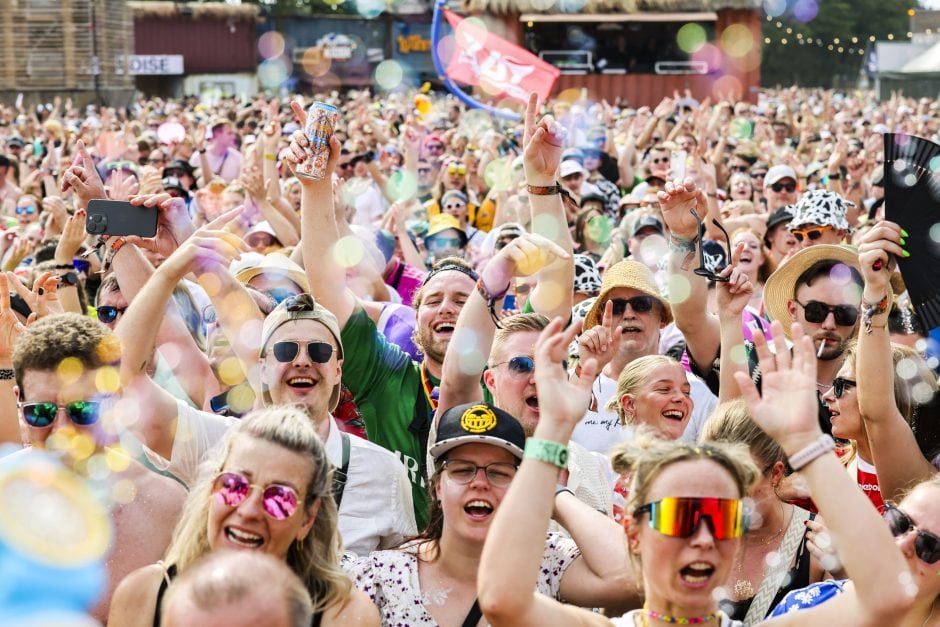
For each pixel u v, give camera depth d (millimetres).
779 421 3664
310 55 59469
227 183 13398
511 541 3533
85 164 6484
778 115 29266
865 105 44469
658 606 3621
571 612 3691
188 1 62906
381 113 30297
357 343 5863
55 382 4348
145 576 4062
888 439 5086
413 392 5973
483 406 4434
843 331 6797
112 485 4457
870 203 13289
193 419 5160
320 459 4148
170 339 6141
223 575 3047
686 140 17562
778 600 4719
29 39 51812
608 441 6414
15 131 25266
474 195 15547
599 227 12039
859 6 71438
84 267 7805
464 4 44438
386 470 5375
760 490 4758
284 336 5309
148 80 61688
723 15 44188
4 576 3592
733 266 5699
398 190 14820
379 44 59375
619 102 38906
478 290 5465
